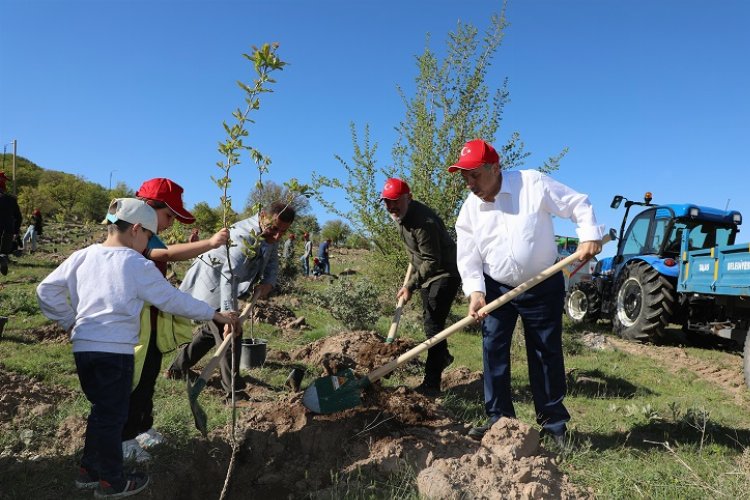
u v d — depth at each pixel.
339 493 3.06
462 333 8.55
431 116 9.71
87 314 2.66
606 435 4.13
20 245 16.75
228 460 3.39
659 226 9.87
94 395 2.66
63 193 48.91
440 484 2.96
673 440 4.09
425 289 4.89
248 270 4.25
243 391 4.45
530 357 3.81
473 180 3.55
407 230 4.75
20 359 5.03
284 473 3.35
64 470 3.03
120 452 2.73
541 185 3.62
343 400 3.63
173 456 3.27
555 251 3.71
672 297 8.95
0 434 3.36
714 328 8.22
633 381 6.25
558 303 3.70
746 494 3.05
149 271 2.73
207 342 4.60
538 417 3.84
